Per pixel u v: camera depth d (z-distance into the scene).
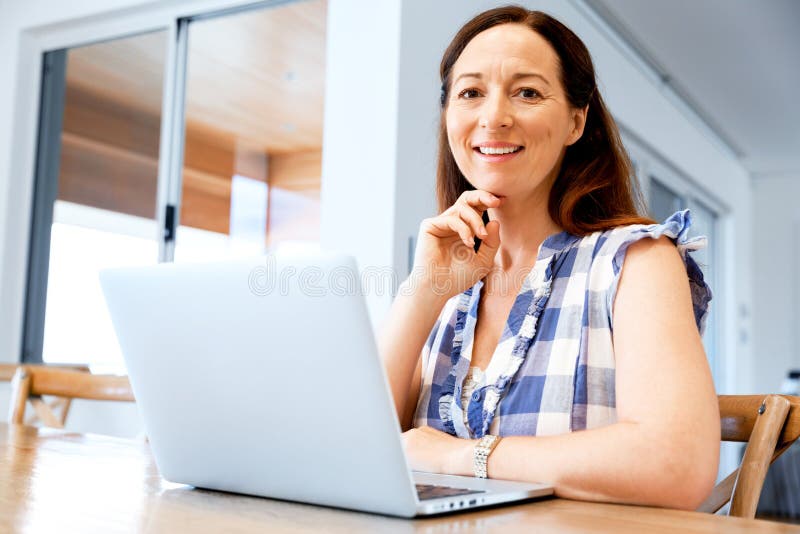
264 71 4.50
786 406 0.85
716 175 6.24
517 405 0.98
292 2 3.07
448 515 0.63
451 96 1.08
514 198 1.06
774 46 4.37
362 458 0.62
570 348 0.97
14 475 0.82
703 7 3.86
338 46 2.66
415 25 2.61
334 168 2.63
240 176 5.84
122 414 3.18
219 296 0.67
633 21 4.00
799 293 7.29
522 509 0.67
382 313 2.48
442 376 1.10
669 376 0.78
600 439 0.75
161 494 0.73
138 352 0.75
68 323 3.48
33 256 3.58
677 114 5.22
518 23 1.06
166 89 3.28
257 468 0.70
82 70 3.55
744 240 7.22
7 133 3.57
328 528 0.58
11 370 1.95
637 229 0.92
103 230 3.40
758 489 0.82
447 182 1.23
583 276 0.99
